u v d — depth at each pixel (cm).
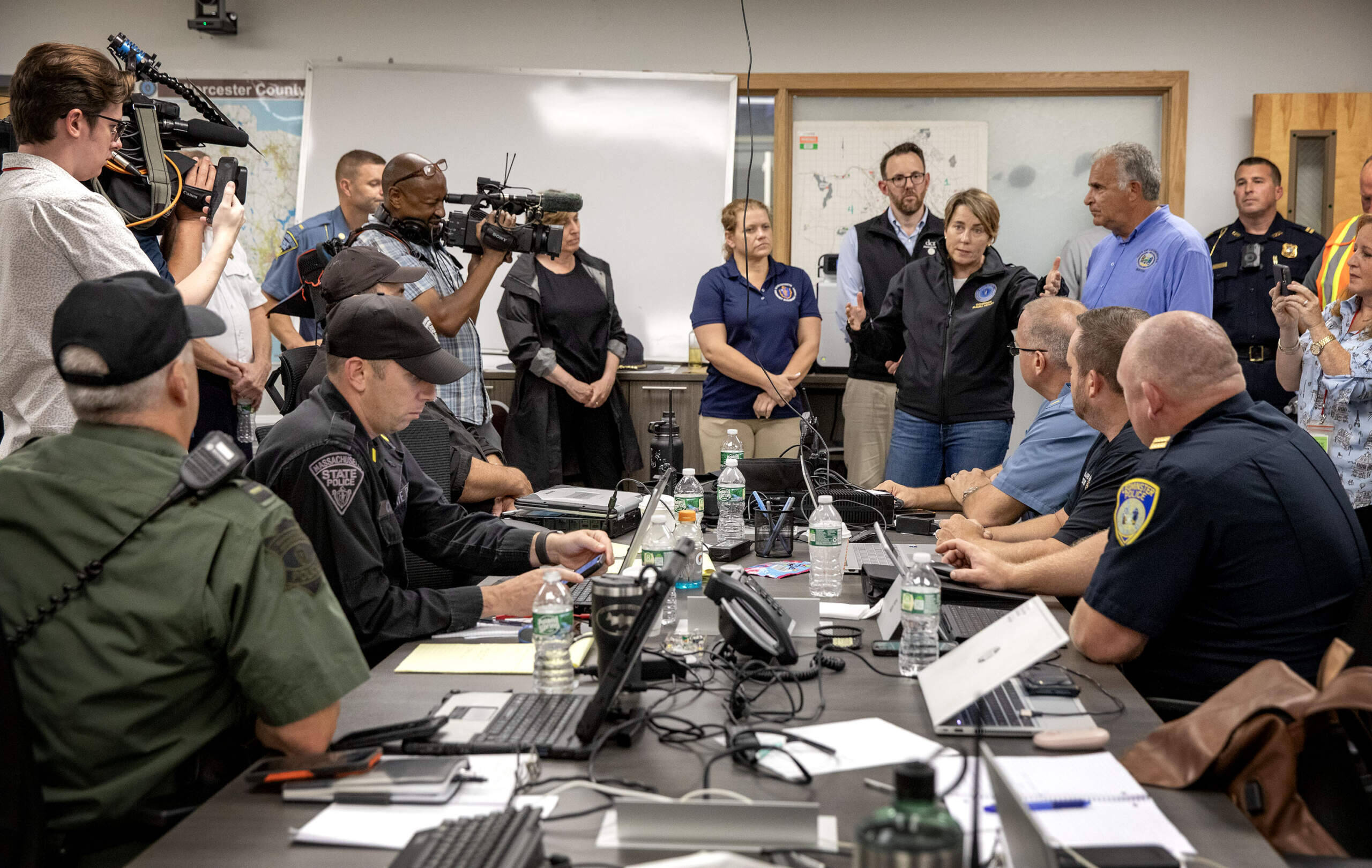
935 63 545
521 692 155
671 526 257
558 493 283
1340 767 133
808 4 545
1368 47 528
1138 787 124
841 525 227
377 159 448
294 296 306
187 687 130
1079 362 224
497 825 109
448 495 293
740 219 446
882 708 151
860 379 473
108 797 125
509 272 486
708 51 551
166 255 269
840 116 554
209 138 270
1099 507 225
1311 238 483
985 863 107
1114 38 538
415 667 169
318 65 552
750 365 437
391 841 112
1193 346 179
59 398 216
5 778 113
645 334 556
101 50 559
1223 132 539
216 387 301
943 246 396
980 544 233
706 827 111
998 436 390
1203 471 170
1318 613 172
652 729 144
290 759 129
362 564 180
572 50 553
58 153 221
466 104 552
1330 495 176
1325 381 341
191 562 127
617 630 154
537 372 439
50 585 126
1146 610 169
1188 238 354
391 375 189
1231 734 123
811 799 121
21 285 213
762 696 156
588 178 553
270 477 181
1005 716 144
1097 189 367
